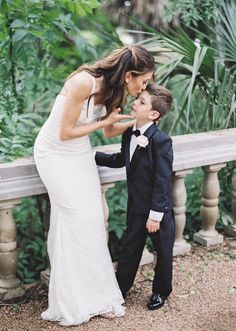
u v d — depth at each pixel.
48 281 3.27
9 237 3.03
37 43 4.41
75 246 2.78
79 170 2.75
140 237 2.96
